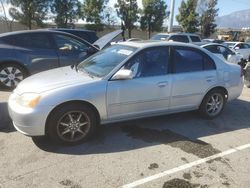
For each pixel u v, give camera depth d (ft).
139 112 16.79
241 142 16.69
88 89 14.99
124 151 14.89
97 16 103.86
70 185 11.95
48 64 25.80
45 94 14.26
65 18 104.32
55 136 14.79
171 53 17.72
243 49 65.05
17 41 25.40
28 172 12.73
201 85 18.71
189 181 12.59
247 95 28.19
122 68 16.05
